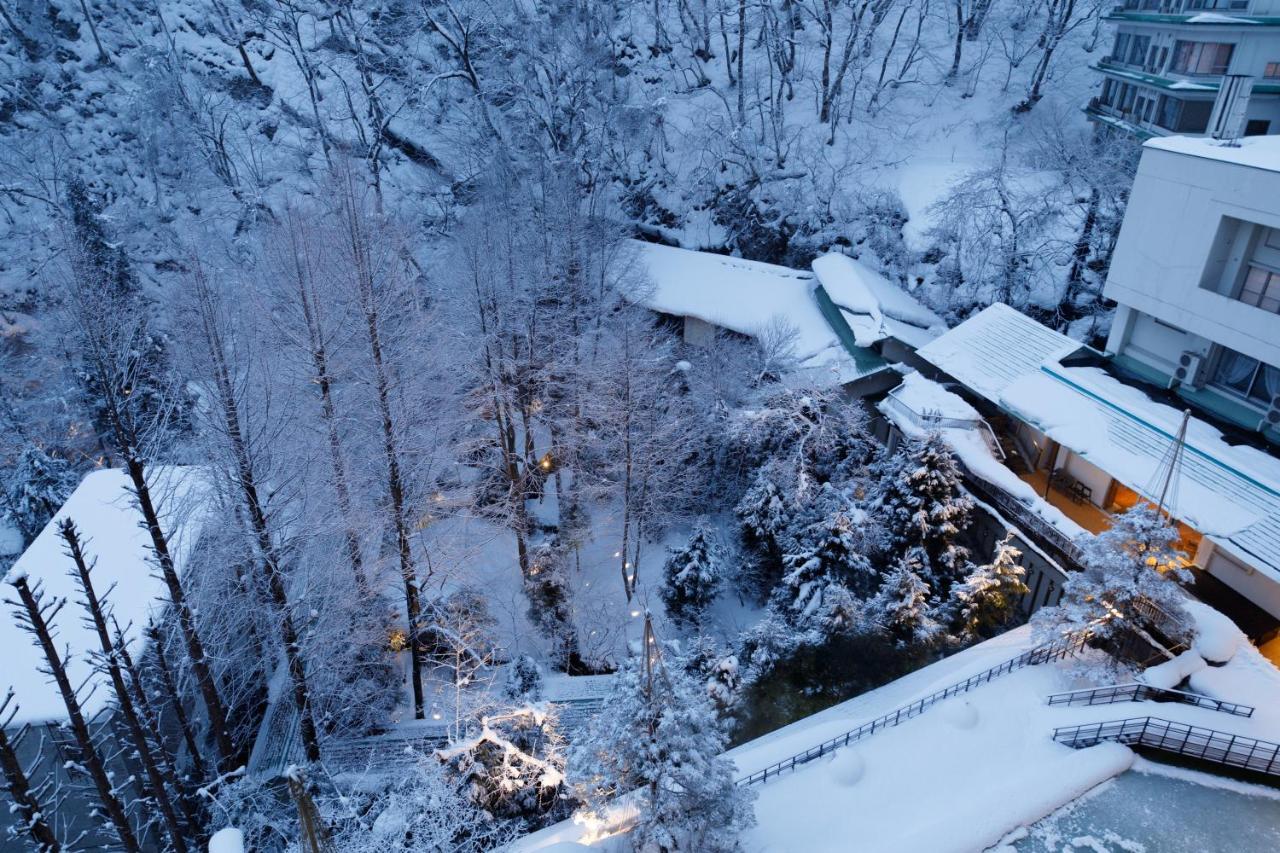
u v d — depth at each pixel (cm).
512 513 2684
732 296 3472
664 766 1289
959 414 2484
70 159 4316
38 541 2058
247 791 1767
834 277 3241
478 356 2697
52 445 3175
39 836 1395
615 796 1395
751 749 1808
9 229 4200
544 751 1866
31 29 4675
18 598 1864
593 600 2803
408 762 2016
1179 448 1677
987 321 2731
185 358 1923
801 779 1609
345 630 2150
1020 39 4403
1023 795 1494
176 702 1761
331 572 2045
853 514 2322
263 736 2167
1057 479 2475
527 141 4291
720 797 1347
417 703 2294
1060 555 2112
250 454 1731
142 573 1945
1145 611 1770
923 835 1429
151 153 4388
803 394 2680
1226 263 2050
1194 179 2056
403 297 2380
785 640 2175
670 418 2853
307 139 4691
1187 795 1531
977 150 3966
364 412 2183
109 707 1608
